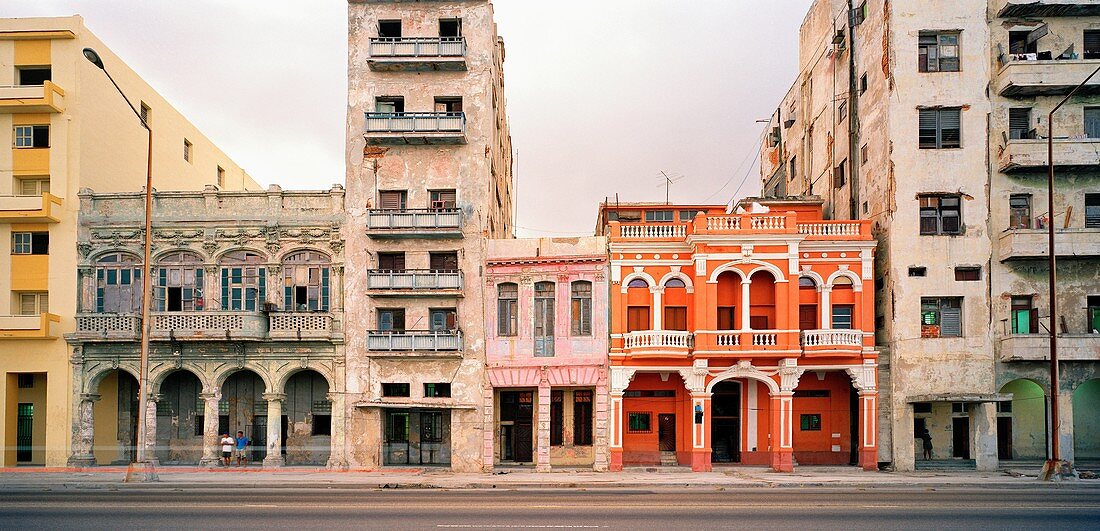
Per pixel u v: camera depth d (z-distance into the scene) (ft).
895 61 123.24
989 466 116.88
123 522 64.08
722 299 123.34
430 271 124.77
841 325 122.72
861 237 121.70
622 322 122.93
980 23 122.93
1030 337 116.98
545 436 122.31
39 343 125.08
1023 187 122.52
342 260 126.31
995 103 122.93
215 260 127.03
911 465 117.29
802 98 168.45
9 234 127.13
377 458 122.62
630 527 60.70
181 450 129.49
